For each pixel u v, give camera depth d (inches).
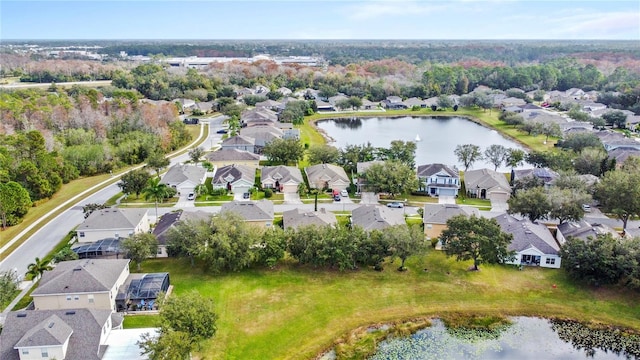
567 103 7805.1
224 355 1903.3
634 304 2289.6
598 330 2134.6
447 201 3710.6
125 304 2174.0
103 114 5472.4
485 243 2471.7
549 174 3794.3
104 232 2851.9
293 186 3873.0
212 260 2472.9
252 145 5123.0
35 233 3031.5
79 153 4320.9
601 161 4018.2
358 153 4458.7
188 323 1800.0
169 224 2827.3
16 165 3705.7
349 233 2591.0
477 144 5910.4
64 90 7647.6
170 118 5954.7
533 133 6186.0
